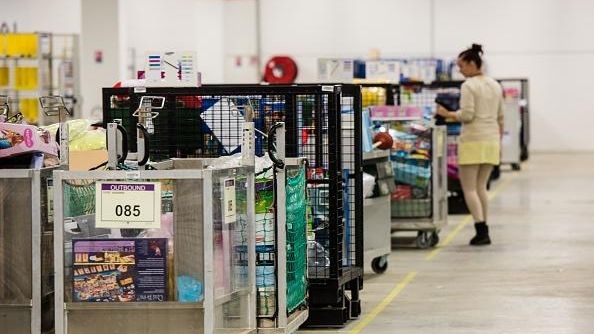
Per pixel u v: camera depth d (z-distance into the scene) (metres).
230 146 8.42
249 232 6.69
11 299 6.54
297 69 30.80
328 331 8.25
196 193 6.12
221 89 8.27
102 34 21.41
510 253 12.31
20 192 6.48
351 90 9.14
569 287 10.06
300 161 7.25
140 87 8.45
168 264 6.20
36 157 6.79
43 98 7.18
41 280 6.56
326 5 30.66
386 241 10.99
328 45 30.69
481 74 12.52
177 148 8.48
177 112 8.46
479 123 12.50
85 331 6.33
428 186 12.67
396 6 30.33
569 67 29.61
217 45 30.03
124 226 6.22
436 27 30.17
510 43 29.83
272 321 6.85
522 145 26.23
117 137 6.68
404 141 12.69
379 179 10.85
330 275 8.27
